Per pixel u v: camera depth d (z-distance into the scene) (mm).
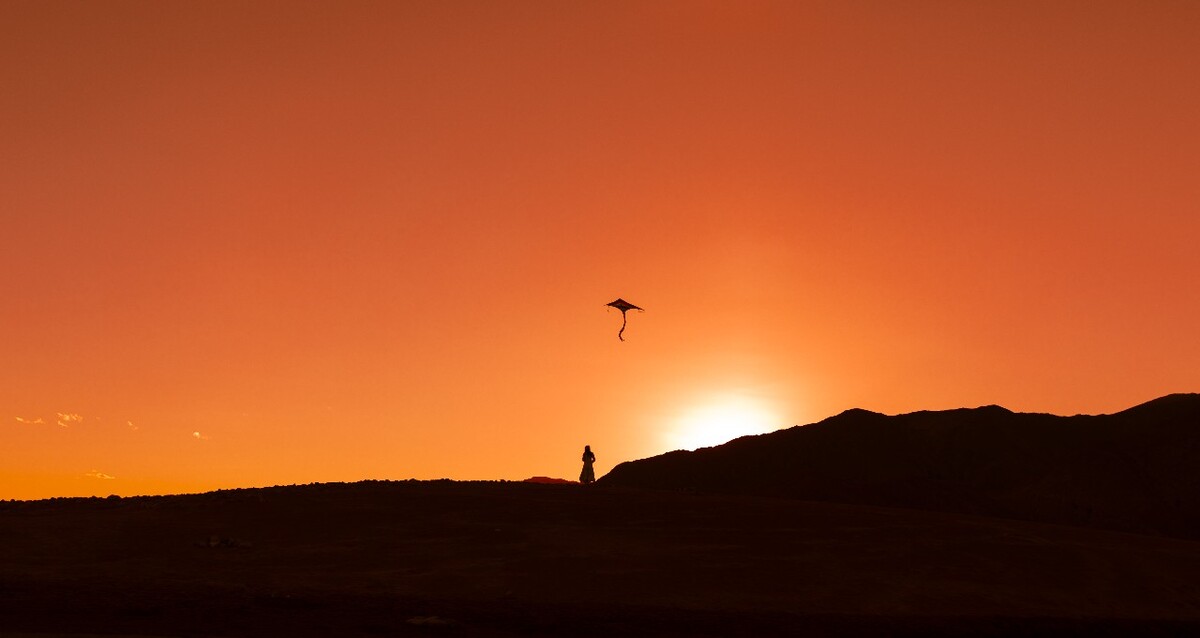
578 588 36156
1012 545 43969
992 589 38031
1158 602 37906
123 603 31422
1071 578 39750
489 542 42344
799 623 32750
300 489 56219
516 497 53250
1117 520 84438
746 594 36156
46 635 27266
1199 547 46938
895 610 35250
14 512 46781
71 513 46656
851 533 45469
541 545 42000
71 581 34312
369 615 31422
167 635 27922
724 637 31172
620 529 45375
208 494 54344
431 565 38594
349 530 44156
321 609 31875
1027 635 33219
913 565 40344
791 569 39188
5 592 32469
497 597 34688
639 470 100188
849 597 36344
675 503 52406
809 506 53250
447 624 30297
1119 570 41031
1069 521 84062
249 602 32281
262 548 40719
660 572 38312
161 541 41281
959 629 33094
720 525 46656
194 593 33031
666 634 31172
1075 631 33719
